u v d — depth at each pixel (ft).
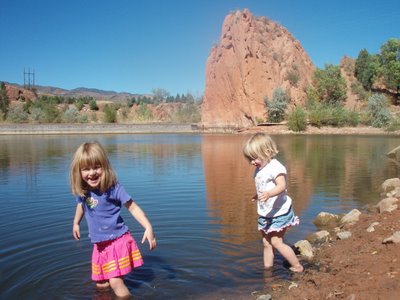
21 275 14.94
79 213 14.67
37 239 19.27
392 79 264.11
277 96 200.13
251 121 214.48
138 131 193.26
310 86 234.99
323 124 176.55
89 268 15.56
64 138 135.54
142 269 15.53
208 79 236.43
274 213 15.15
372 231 18.01
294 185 35.06
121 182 37.78
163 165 52.39
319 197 29.68
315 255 16.76
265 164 15.80
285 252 15.23
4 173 44.88
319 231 19.95
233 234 20.10
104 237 13.55
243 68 219.00
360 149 77.25
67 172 45.44
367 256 14.94
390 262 13.55
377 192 31.45
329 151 72.74
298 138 123.44
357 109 228.22
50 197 30.37
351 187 33.83
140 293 13.47
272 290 13.52
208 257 16.78
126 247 13.75
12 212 25.31
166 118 322.55
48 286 13.99
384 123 171.32
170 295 13.29
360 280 12.59
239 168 48.65
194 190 33.06
